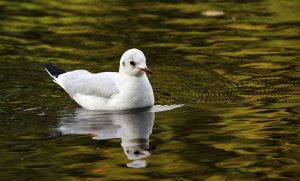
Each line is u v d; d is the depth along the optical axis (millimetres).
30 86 15242
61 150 11391
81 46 18062
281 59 16938
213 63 16703
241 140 11672
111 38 18750
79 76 14609
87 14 21156
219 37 18875
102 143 11703
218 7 21797
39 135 12188
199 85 15133
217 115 13078
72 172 10391
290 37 18797
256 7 21766
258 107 13508
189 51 17656
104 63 16672
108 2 22578
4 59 17000
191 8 21734
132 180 10047
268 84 15086
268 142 11555
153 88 14984
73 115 13438
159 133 12164
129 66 13742
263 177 10125
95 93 13984
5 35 19078
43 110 13742
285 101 13852
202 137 11867
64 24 20141
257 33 19188
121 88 13844
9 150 11422
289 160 10758
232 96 14320
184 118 12969
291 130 12117
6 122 12938
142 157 11000
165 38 18750
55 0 22797
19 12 21406
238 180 10008
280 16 20766
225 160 10773
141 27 19766
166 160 10812
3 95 14617
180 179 10047
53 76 14922
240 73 15930
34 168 10594
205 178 10094
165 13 21188
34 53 17500
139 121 12930
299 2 22203
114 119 13125
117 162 10766
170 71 16109
